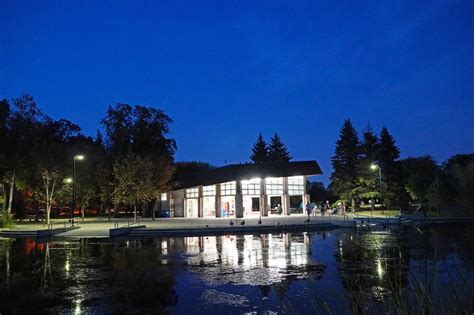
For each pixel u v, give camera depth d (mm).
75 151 62625
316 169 68812
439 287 12234
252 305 12617
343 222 43531
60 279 16953
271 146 113688
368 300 12023
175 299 13469
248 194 64688
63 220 67250
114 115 72188
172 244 29578
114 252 25312
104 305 12844
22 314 12008
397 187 72000
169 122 76750
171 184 71062
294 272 17797
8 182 56531
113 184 64812
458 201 27859
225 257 22484
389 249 24484
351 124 75438
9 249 27781
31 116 56031
